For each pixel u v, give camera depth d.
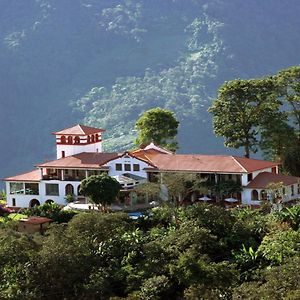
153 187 129.88
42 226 114.94
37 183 149.38
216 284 77.69
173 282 80.06
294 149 149.62
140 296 77.12
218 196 132.50
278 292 65.00
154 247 85.62
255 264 89.88
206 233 91.75
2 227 100.56
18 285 75.50
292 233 93.25
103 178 125.62
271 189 126.00
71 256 78.00
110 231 89.44
